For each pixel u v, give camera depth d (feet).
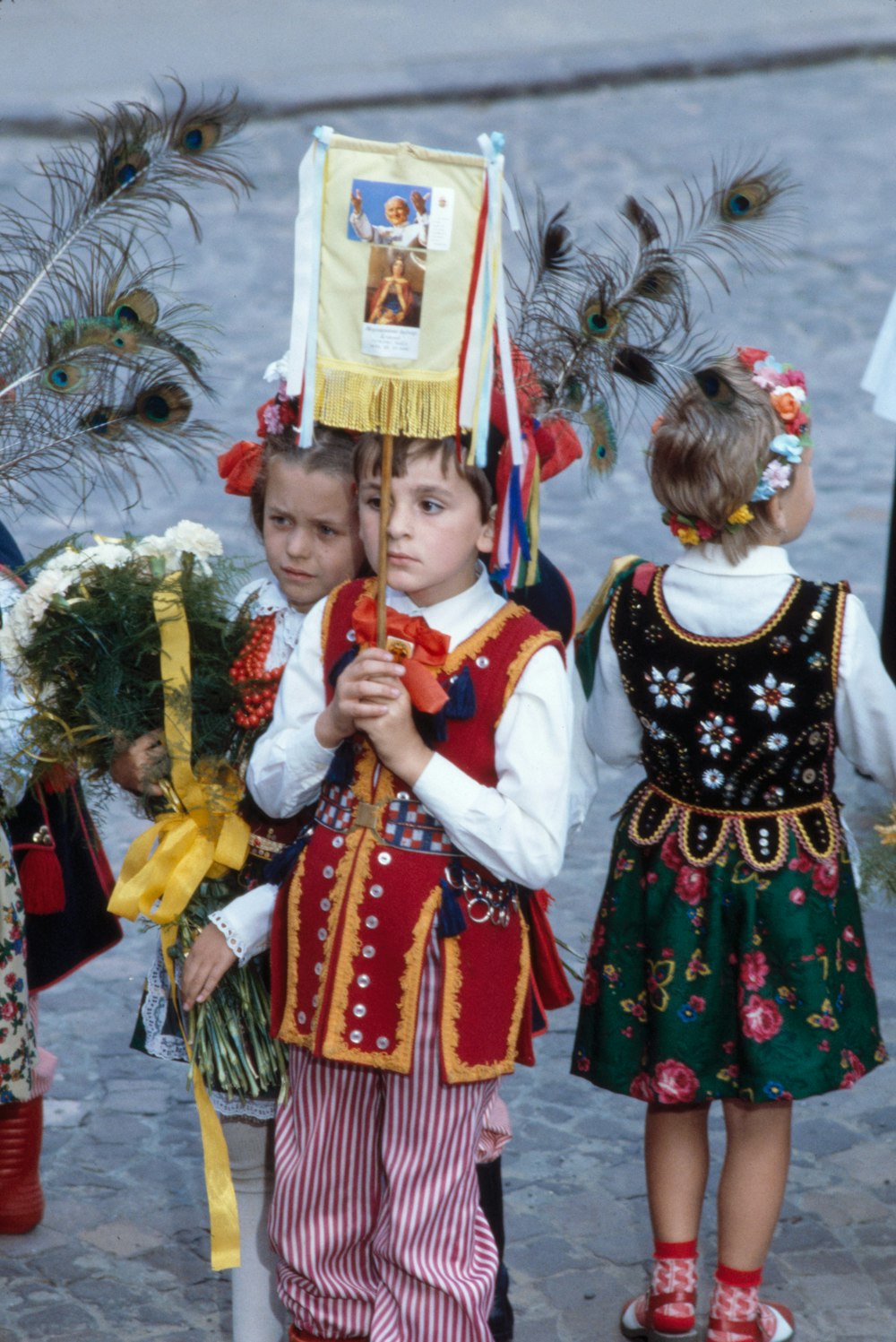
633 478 59.72
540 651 20.03
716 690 22.00
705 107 100.48
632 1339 23.81
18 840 23.76
